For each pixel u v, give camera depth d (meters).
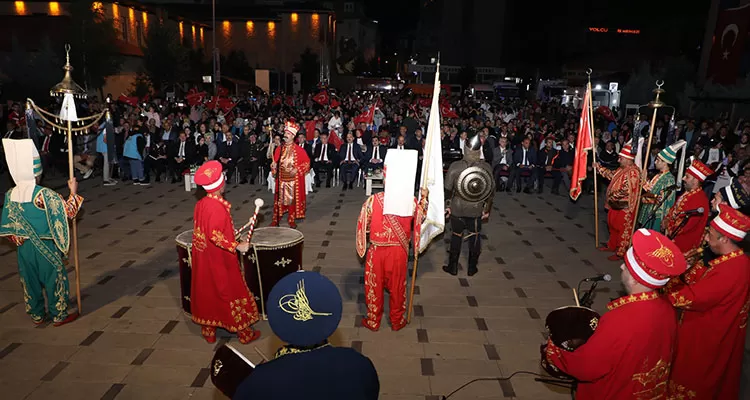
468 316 6.23
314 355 1.86
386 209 5.41
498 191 13.93
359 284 7.09
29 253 5.42
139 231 9.33
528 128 18.11
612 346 2.77
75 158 13.70
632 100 35.06
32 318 5.69
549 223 10.69
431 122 5.79
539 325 6.02
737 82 25.16
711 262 3.76
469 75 61.94
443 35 73.25
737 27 25.44
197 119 21.70
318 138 13.94
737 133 18.31
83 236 8.96
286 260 5.87
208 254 5.12
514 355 5.33
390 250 5.57
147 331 5.64
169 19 48.28
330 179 14.01
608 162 13.68
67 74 5.73
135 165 13.45
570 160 13.43
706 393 3.82
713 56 27.38
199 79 45.59
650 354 2.77
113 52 29.48
